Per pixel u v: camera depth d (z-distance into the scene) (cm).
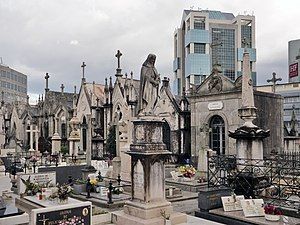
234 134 1652
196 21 12369
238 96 2775
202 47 12425
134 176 1134
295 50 10900
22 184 1572
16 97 13025
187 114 3384
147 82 1141
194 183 1938
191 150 3116
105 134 4353
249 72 1706
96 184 1723
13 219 1088
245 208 1169
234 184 1511
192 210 1457
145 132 1109
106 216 1154
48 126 5462
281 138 3077
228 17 13525
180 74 13800
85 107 4772
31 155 3397
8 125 6519
